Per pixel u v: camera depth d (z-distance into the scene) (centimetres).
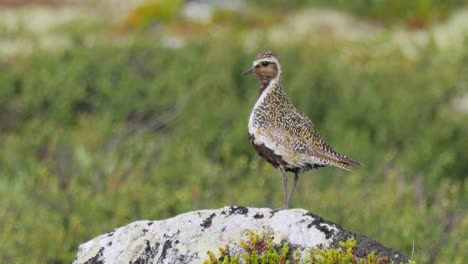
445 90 3034
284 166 1209
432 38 3794
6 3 5231
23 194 1894
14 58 3344
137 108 2791
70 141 2395
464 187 2139
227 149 2169
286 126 1192
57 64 3103
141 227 1079
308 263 970
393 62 3497
